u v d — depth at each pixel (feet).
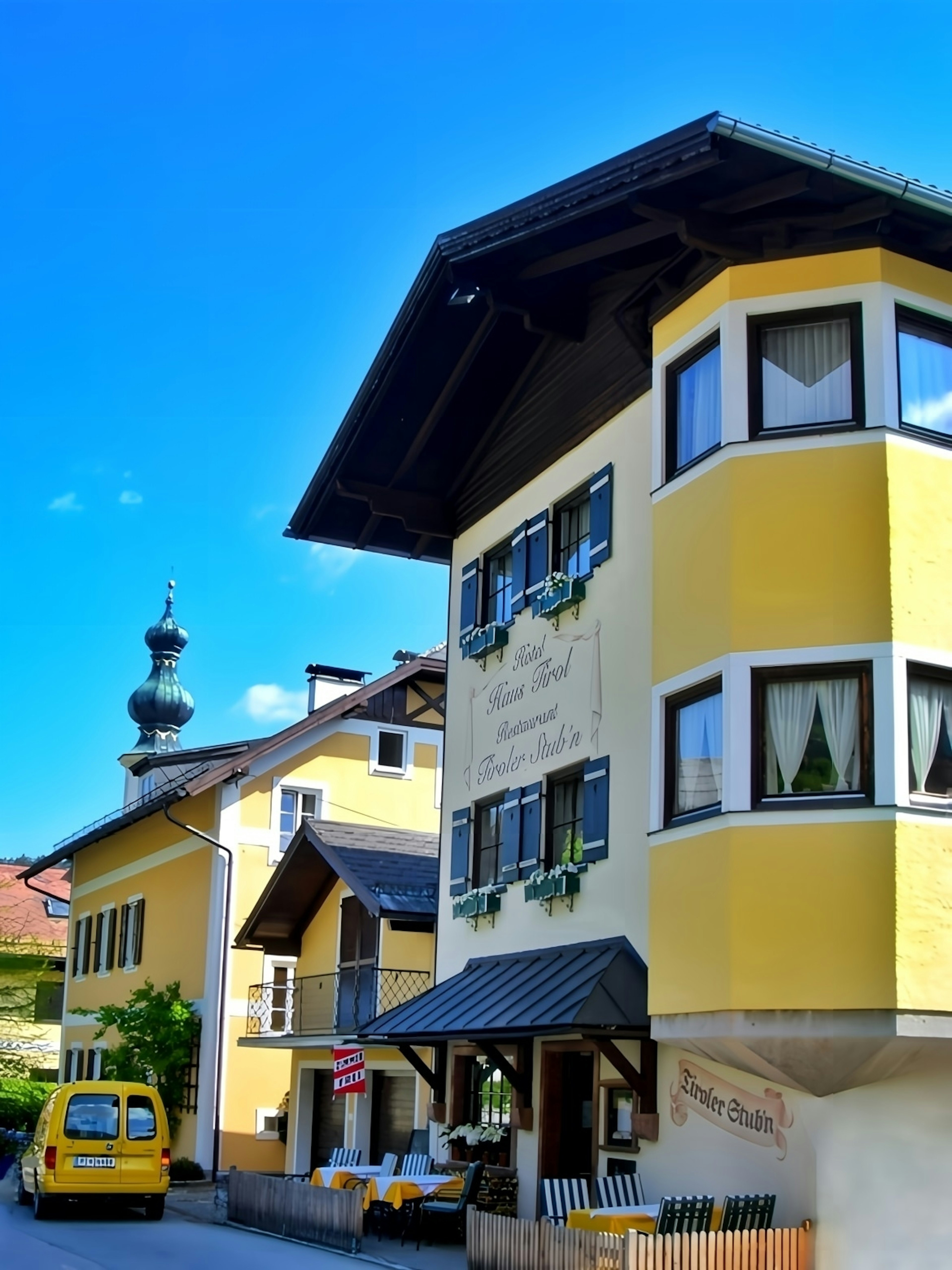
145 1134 65.82
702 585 41.98
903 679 38.32
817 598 39.55
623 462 52.42
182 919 98.53
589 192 43.09
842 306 41.29
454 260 50.08
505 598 61.77
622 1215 40.93
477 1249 42.70
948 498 40.45
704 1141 43.14
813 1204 38.73
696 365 44.86
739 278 42.73
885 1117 38.42
